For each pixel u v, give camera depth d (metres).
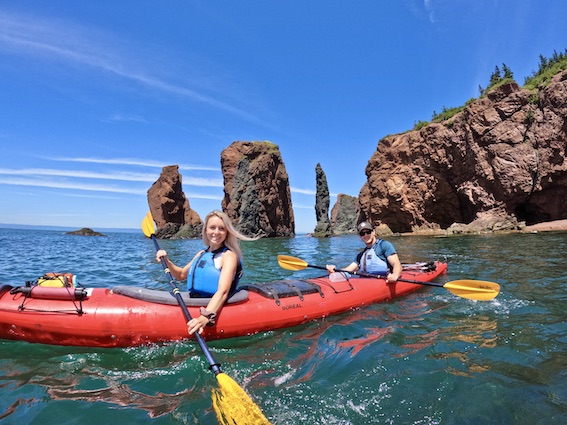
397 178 28.84
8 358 3.27
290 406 2.49
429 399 2.53
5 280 7.82
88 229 64.50
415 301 5.33
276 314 4.05
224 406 2.34
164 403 2.56
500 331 3.82
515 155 22.39
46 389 2.75
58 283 3.75
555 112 21.28
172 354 3.38
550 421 2.23
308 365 3.14
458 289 4.85
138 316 3.53
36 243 25.91
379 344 3.58
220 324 3.68
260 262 11.38
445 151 26.03
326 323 4.31
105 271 9.59
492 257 9.93
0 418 2.38
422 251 12.84
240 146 45.69
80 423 2.32
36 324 3.46
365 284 5.29
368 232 5.91
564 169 21.11
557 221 21.31
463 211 26.94
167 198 50.19
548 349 3.31
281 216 47.91
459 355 3.23
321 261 12.40
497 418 2.28
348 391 2.67
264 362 3.21
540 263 8.38
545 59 26.11
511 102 22.78
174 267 4.37
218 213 3.84
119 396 2.65
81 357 3.31
